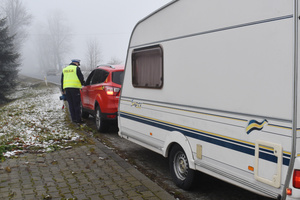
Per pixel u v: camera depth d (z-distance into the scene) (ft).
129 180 14.12
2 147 18.31
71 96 27.89
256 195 13.24
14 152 18.21
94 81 26.68
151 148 15.72
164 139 14.44
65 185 13.51
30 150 18.94
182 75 12.99
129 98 17.84
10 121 28.81
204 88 11.74
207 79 11.58
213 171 11.39
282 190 8.66
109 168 15.76
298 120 8.39
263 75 9.30
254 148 9.58
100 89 24.06
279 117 8.77
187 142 12.76
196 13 12.12
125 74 18.44
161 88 14.53
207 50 11.56
